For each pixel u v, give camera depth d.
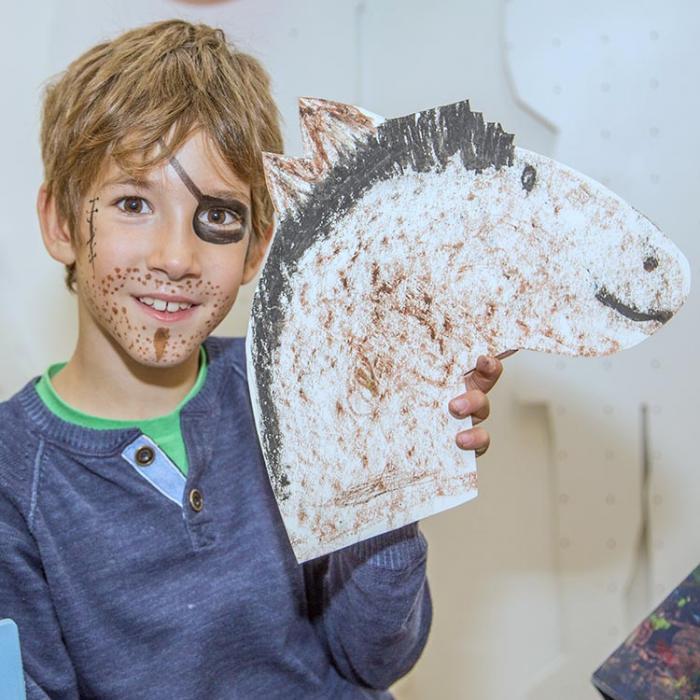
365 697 0.78
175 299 0.65
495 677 1.15
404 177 0.58
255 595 0.71
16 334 1.04
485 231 0.59
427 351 0.59
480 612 1.15
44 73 1.01
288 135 1.04
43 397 0.72
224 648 0.71
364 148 0.58
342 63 1.03
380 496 0.59
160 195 0.64
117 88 0.65
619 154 1.04
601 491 1.10
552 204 0.58
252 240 0.72
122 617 0.68
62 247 0.71
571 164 1.04
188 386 0.75
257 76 0.73
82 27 1.01
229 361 0.80
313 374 0.58
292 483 0.58
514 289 0.59
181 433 0.73
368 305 0.58
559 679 1.13
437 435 0.60
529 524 1.13
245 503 0.73
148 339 0.66
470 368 0.59
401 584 0.68
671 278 0.57
